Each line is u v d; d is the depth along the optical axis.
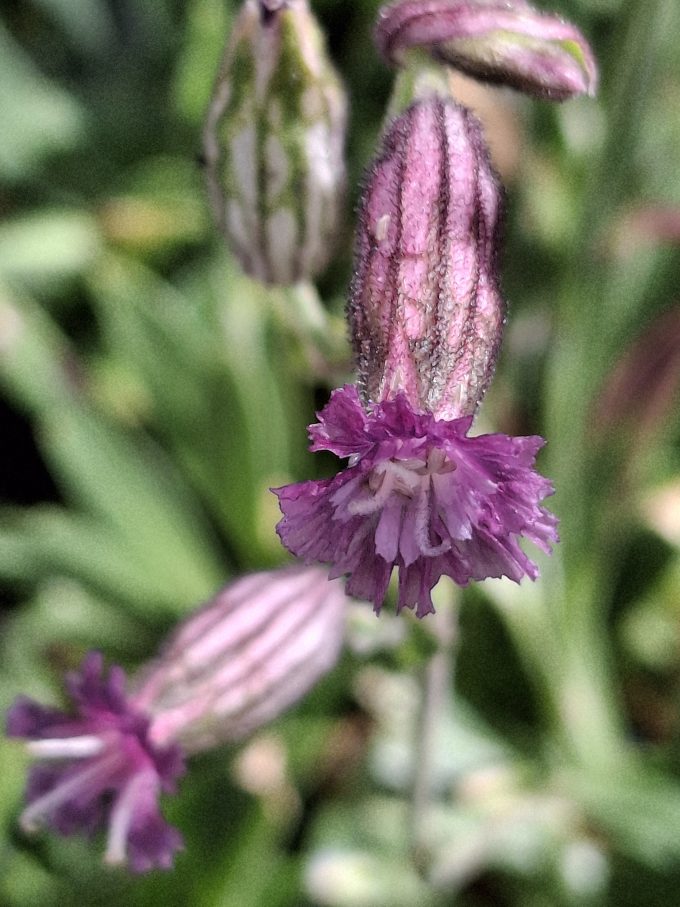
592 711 0.06
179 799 0.06
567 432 0.06
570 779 0.06
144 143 0.09
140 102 0.09
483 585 0.06
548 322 0.06
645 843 0.06
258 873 0.06
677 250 0.06
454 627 0.05
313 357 0.05
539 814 0.06
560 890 0.06
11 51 0.09
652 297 0.06
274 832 0.06
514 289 0.06
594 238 0.06
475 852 0.06
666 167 0.06
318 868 0.06
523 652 0.06
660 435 0.06
